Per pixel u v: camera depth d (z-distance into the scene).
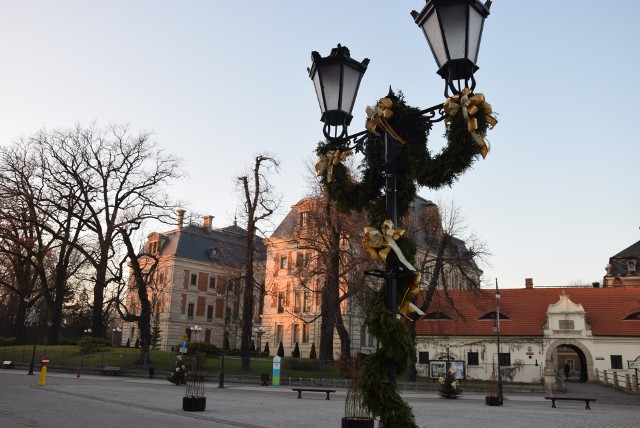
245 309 38.06
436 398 29.69
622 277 70.69
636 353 44.31
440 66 6.07
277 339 64.44
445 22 5.95
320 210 39.50
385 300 6.46
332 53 7.21
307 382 34.62
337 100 7.16
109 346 48.16
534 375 45.62
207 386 31.08
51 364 40.12
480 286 45.84
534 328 47.72
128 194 46.03
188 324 74.81
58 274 49.69
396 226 6.45
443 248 39.31
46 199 44.00
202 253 78.81
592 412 22.23
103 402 18.66
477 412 20.66
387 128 6.59
